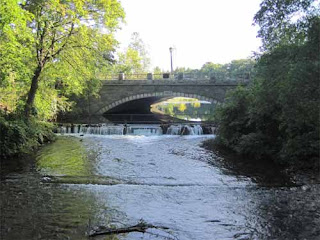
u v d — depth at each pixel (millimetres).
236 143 20016
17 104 21422
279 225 8672
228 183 13055
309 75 9023
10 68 17109
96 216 9219
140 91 39469
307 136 14852
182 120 37375
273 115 16969
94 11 22203
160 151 20000
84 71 23266
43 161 16516
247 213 9586
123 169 15227
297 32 10500
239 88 22078
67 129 28266
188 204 10406
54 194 11148
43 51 21375
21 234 7973
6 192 11250
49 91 25562
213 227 8586
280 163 16203
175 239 7820
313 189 12000
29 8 18750
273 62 11414
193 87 38844
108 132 27797
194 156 18500
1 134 16734
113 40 23750
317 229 8383
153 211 9742
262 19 11383
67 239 7738
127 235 8000
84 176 13758
